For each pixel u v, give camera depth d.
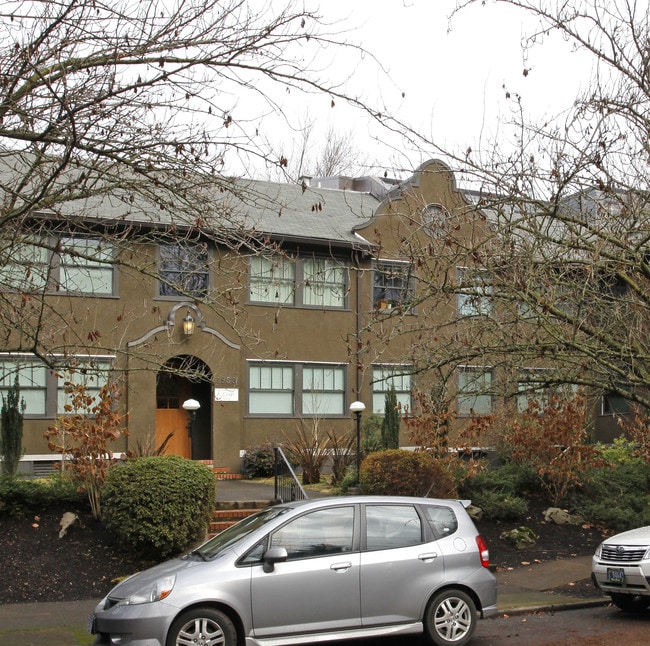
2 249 8.44
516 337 10.91
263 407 24.33
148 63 8.47
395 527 9.38
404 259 13.46
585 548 15.85
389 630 9.05
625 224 11.00
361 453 21.33
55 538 13.54
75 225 9.78
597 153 10.29
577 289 10.50
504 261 10.13
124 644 8.27
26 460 21.03
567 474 17.94
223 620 8.41
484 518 16.66
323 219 25.55
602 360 9.81
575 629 10.41
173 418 24.22
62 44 8.40
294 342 24.64
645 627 10.41
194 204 9.86
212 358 23.36
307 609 8.74
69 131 7.95
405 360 15.30
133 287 22.25
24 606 11.52
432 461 16.09
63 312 20.73
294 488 16.38
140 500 13.19
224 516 16.17
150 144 8.61
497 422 19.22
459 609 9.33
